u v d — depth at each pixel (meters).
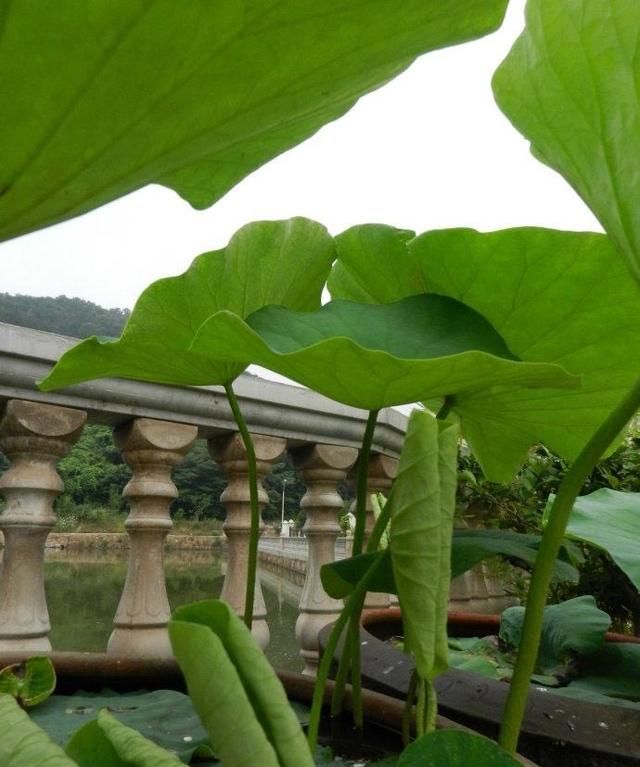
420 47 0.51
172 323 0.72
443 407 0.76
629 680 1.00
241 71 0.45
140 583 1.51
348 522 2.65
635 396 0.50
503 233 0.73
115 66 0.40
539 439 0.86
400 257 0.81
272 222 0.78
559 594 1.98
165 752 0.38
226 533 1.77
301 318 0.64
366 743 0.68
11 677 0.75
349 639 0.70
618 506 0.99
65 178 0.49
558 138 0.56
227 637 0.34
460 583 2.16
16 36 0.37
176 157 0.52
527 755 0.68
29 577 1.38
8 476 1.40
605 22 0.49
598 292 0.73
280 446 1.80
